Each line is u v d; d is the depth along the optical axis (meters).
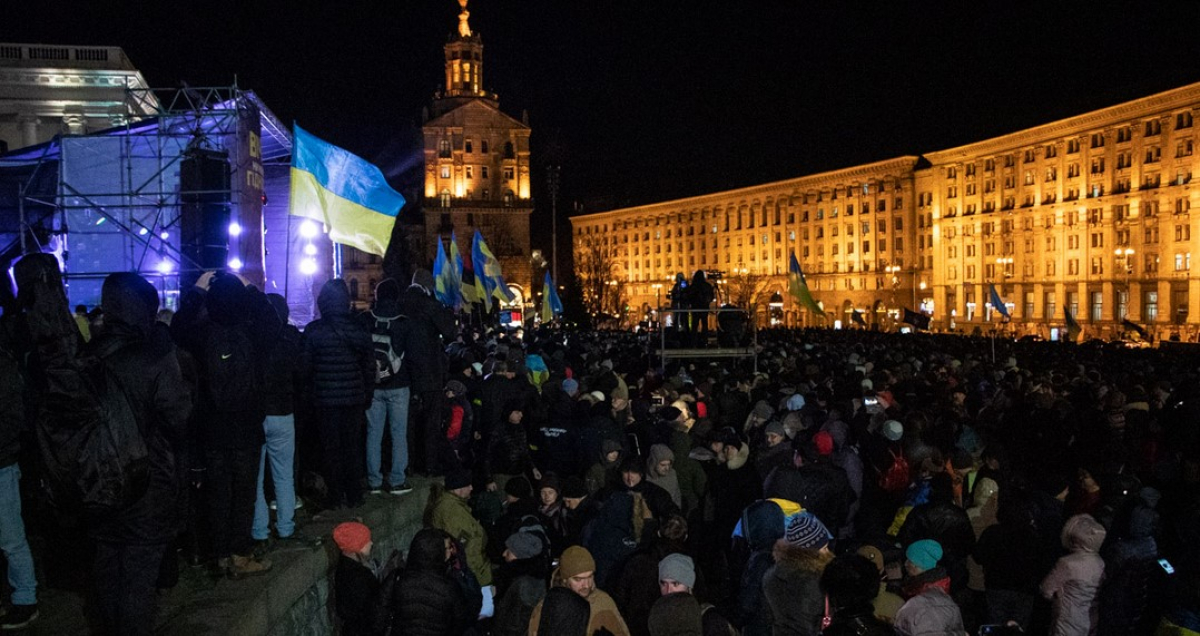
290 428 7.39
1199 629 6.03
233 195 15.95
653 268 140.88
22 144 35.31
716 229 129.88
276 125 22.42
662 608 5.48
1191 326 68.94
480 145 92.38
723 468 9.22
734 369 17.67
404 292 9.78
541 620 5.39
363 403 8.42
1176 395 10.62
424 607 5.76
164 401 4.85
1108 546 7.33
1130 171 75.62
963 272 96.38
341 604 6.26
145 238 17.42
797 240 117.75
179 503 5.70
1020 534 7.36
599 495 8.15
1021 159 88.31
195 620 5.46
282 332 7.34
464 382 13.01
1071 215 82.06
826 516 8.17
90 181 17.33
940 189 99.19
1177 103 70.44
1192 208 69.31
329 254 25.66
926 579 5.81
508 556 6.83
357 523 6.43
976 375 16.55
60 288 4.75
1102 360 24.36
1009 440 11.54
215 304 6.14
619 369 17.61
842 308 112.12
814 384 14.34
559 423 10.29
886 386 13.87
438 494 7.92
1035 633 7.71
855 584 5.36
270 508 8.76
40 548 7.09
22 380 5.41
